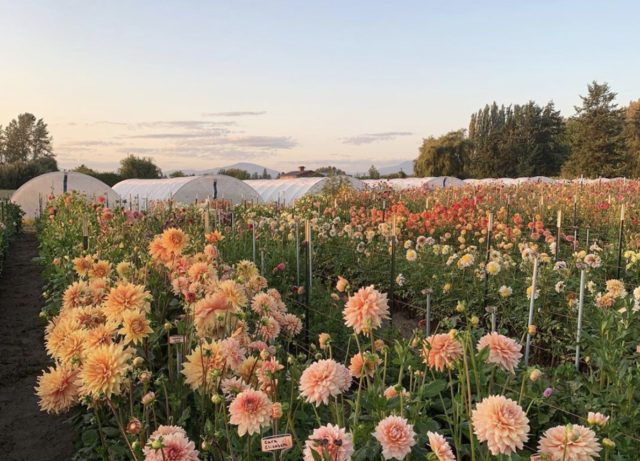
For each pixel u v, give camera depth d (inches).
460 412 94.2
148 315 152.8
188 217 364.5
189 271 148.1
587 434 70.7
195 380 106.4
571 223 498.6
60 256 301.1
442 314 271.4
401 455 71.9
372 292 95.3
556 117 2203.5
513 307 248.7
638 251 294.5
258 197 958.4
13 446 169.8
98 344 96.8
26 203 915.4
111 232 294.5
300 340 211.6
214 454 97.2
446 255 302.0
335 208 556.7
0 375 227.3
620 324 153.3
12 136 3351.4
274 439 81.4
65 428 181.6
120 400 112.3
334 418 101.5
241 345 118.9
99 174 1840.6
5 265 502.9
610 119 1724.9
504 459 83.9
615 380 127.6
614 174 1701.5
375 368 106.3
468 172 2167.8
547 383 137.8
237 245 343.0
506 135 2250.2
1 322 309.0
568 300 217.0
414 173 2183.8
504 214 433.4
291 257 325.4
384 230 326.3
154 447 73.6
